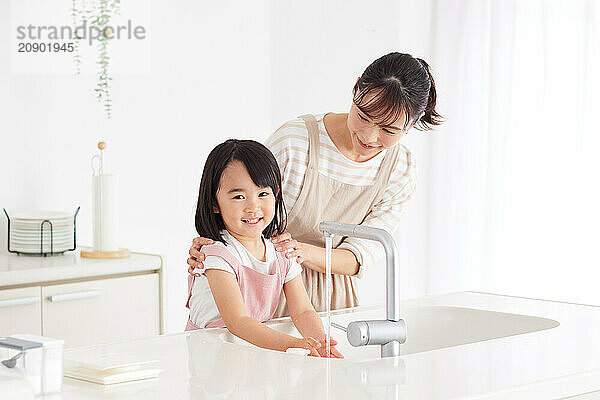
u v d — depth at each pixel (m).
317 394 1.12
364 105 1.84
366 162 2.10
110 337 2.86
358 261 2.08
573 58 3.56
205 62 3.67
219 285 1.67
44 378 1.11
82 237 3.36
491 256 3.84
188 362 1.31
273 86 3.91
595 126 3.51
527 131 3.72
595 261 3.53
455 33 3.99
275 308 1.83
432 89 1.98
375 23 4.09
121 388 1.15
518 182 3.75
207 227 1.76
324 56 4.03
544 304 1.96
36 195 3.23
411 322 1.94
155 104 3.53
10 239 3.03
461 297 2.06
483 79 3.92
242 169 1.71
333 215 2.13
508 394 1.17
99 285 2.83
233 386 1.17
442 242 4.06
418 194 4.11
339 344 1.83
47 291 2.70
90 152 3.36
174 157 3.60
